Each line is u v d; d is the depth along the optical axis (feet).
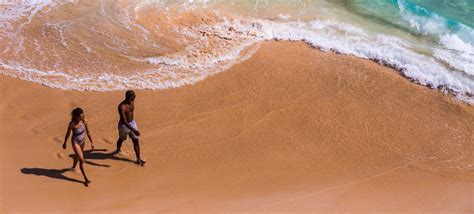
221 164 68.59
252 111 79.82
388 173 69.26
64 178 63.67
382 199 64.34
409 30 106.93
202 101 81.97
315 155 71.61
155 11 108.68
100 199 60.75
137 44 96.78
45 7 107.76
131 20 104.53
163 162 68.23
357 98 83.87
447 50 99.19
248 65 91.76
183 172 66.64
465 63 94.43
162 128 75.00
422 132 77.36
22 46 93.81
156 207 60.03
